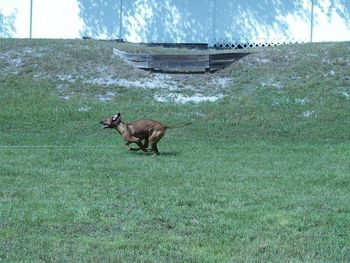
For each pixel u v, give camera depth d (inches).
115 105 776.9
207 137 687.7
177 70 869.2
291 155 586.2
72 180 464.1
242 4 1016.2
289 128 713.6
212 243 329.7
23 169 501.7
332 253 317.1
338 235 344.2
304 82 827.4
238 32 1018.7
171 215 375.2
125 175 485.7
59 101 786.2
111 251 315.6
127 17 1033.5
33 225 351.9
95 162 538.3
